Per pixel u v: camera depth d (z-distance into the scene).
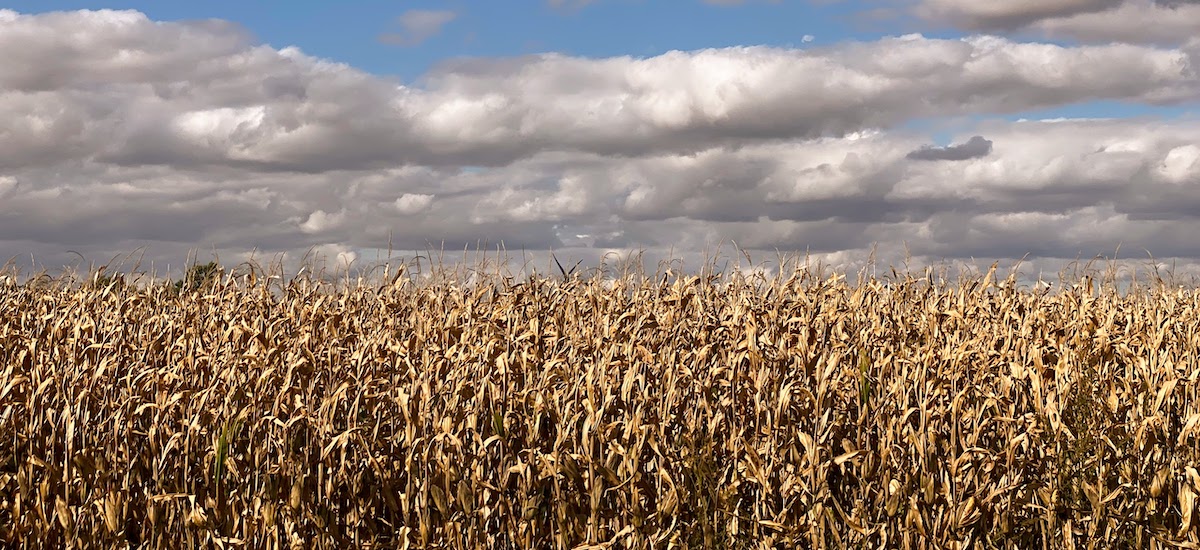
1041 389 7.20
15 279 10.27
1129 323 8.63
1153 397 7.22
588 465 6.44
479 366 7.07
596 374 7.10
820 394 6.83
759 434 6.91
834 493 7.22
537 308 8.55
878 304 9.23
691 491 6.83
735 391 7.13
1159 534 6.66
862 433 7.04
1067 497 7.09
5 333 8.27
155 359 8.10
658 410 6.86
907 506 6.73
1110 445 6.87
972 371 7.91
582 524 6.65
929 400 7.07
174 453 6.91
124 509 6.50
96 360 7.36
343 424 7.18
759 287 9.37
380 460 6.67
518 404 6.86
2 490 6.76
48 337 8.23
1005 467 7.13
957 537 6.67
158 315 9.10
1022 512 7.10
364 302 9.59
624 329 8.17
